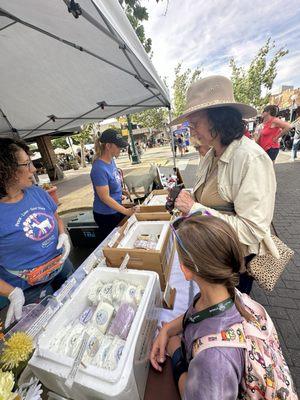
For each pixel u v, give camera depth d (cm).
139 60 153
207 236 63
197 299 77
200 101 116
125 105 306
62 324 86
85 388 62
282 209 425
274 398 58
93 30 128
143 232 153
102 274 109
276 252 111
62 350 74
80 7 93
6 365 73
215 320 62
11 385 60
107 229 246
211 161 132
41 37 147
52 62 179
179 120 135
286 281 241
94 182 215
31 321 97
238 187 105
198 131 122
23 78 196
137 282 103
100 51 161
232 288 66
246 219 100
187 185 668
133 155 1349
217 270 61
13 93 220
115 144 210
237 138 110
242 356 58
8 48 154
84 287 102
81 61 182
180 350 79
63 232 180
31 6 108
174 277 131
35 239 140
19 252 136
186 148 1614
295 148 820
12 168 124
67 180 1278
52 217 157
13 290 127
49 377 69
